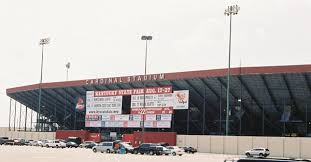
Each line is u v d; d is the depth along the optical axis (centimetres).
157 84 8362
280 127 9200
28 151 5600
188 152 6688
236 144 6544
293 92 7481
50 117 11594
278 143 6103
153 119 8119
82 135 8812
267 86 7381
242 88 7625
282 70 6681
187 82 7919
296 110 8275
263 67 6838
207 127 9494
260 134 9300
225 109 8725
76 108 9700
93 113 9088
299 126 9006
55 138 9231
